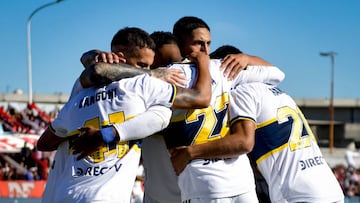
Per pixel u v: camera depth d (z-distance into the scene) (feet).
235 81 20.34
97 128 17.21
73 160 17.44
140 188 76.69
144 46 18.19
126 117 17.11
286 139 20.54
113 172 17.07
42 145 18.54
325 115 244.01
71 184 17.16
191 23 20.65
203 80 18.58
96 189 16.87
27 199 73.77
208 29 20.95
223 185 18.72
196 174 18.84
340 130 247.09
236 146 18.85
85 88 17.92
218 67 19.99
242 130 19.20
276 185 20.44
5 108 140.05
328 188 20.47
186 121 18.94
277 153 20.44
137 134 17.11
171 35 20.65
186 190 19.12
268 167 20.56
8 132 108.17
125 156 17.31
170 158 19.53
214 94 19.29
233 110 19.49
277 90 21.31
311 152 20.81
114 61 17.69
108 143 17.01
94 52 18.54
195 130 18.99
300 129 20.89
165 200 20.95
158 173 20.86
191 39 20.61
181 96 17.84
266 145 20.45
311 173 20.40
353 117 244.83
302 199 20.13
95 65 17.28
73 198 16.94
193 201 18.94
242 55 20.85
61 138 18.12
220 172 18.80
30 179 92.07
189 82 18.94
